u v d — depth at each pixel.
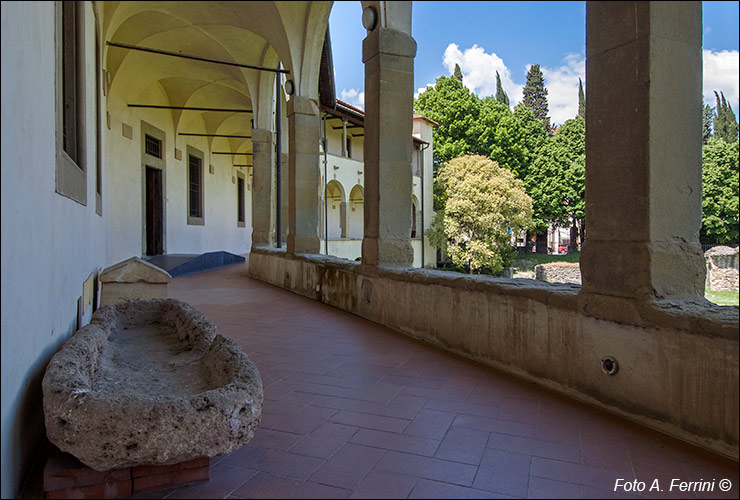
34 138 2.25
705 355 2.66
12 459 1.97
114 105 12.20
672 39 3.09
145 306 4.42
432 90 34.66
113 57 11.44
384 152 6.34
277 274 10.75
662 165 3.05
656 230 3.03
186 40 11.70
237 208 24.23
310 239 9.89
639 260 3.04
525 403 3.41
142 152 14.05
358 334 5.77
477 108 33.12
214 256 16.09
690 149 3.16
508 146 31.27
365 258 6.75
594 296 3.33
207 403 2.18
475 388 3.75
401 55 6.32
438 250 30.69
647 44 3.01
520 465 2.48
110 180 11.88
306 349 5.03
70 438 1.98
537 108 41.69
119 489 2.15
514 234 26.75
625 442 2.76
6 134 1.79
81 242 4.20
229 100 16.72
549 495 2.20
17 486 2.07
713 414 2.63
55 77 2.80
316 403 3.41
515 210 25.52
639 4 3.05
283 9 9.06
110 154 11.80
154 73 13.29
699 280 3.20
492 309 4.35
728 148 11.33
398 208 6.48
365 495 2.18
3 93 1.75
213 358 2.99
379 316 6.38
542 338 3.80
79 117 4.66
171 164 16.30
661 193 3.04
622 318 3.13
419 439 2.80
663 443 2.75
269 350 4.98
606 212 3.27
